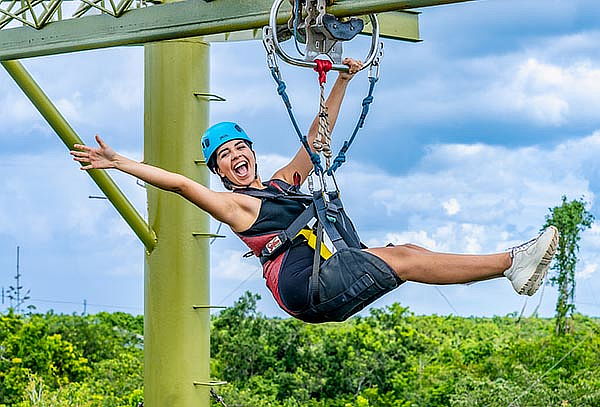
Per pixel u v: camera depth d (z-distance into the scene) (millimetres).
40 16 9906
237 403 24469
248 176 7676
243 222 7383
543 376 26156
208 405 11734
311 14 7594
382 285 7004
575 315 32031
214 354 26875
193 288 11594
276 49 7316
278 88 7363
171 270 11539
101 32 9484
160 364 11562
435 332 33250
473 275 6922
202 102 11656
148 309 11648
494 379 27141
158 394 11562
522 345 28453
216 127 7789
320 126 7445
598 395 23734
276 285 7254
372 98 7598
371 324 29359
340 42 7648
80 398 24016
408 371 27047
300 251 7273
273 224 7363
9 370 25734
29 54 10047
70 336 29734
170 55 11578
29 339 26812
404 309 29406
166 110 11547
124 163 7242
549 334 31172
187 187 7293
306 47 7578
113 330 32844
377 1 7598
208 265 11766
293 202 7445
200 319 11648
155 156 11586
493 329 34562
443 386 26031
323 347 26922
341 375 26391
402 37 11039
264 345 26672
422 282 7047
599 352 27375
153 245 11586
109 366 27906
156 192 11562
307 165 8180
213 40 11781
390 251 7098
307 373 26312
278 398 25984
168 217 11547
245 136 7789
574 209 30297
